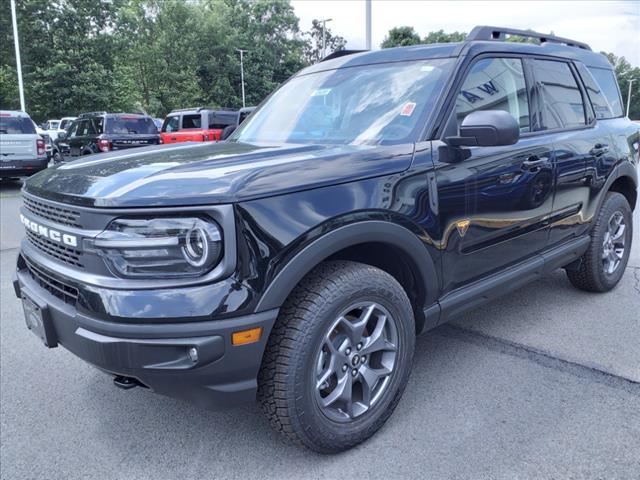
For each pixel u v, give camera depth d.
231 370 2.01
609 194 4.25
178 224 1.93
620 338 3.58
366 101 3.06
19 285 2.64
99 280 2.00
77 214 2.09
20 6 30.25
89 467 2.40
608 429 2.56
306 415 2.19
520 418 2.67
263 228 2.00
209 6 56.38
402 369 2.57
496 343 3.55
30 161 12.08
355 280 2.26
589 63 4.29
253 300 1.98
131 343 1.93
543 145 3.33
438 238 2.63
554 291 4.55
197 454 2.48
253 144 3.05
